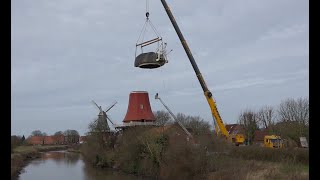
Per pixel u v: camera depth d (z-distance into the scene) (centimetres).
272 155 4072
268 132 8281
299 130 6412
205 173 3838
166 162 4447
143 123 7181
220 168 3859
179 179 4050
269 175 3152
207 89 4253
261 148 4309
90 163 7819
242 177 3294
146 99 7675
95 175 5606
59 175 5803
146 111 7538
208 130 5494
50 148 15925
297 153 3756
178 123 5584
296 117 7775
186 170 4016
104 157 6906
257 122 9850
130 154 5475
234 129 9381
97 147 7444
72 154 12338
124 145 5859
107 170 6306
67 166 7475
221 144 4203
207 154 4103
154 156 4725
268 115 9919
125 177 5112
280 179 3033
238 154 4388
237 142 4997
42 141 19162
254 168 3600
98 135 7475
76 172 6197
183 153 4094
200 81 4259
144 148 5112
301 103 7981
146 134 5250
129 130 6222
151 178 4741
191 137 4559
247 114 9356
